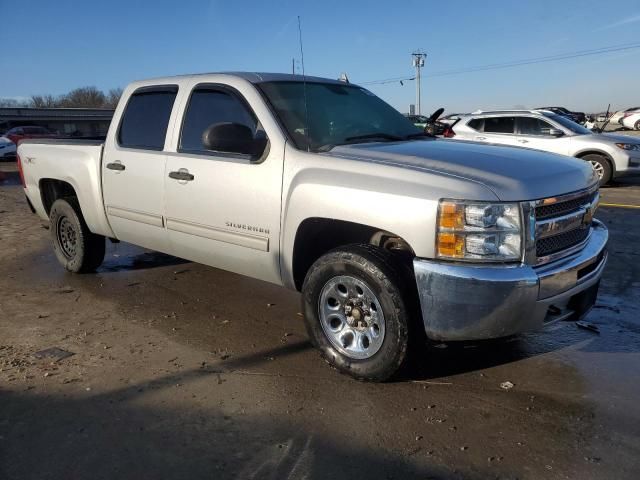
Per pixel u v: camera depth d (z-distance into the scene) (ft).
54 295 18.02
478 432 10.14
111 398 11.45
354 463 9.29
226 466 9.26
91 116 207.72
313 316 12.59
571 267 11.19
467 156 12.09
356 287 11.82
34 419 10.69
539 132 42.09
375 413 10.79
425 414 10.74
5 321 15.76
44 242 25.71
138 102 17.03
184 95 15.55
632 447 9.63
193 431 10.27
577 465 9.18
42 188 20.93
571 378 12.14
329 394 11.55
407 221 10.80
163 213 15.70
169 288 18.62
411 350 11.35
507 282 10.27
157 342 14.25
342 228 12.92
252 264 13.94
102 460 9.45
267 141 13.29
